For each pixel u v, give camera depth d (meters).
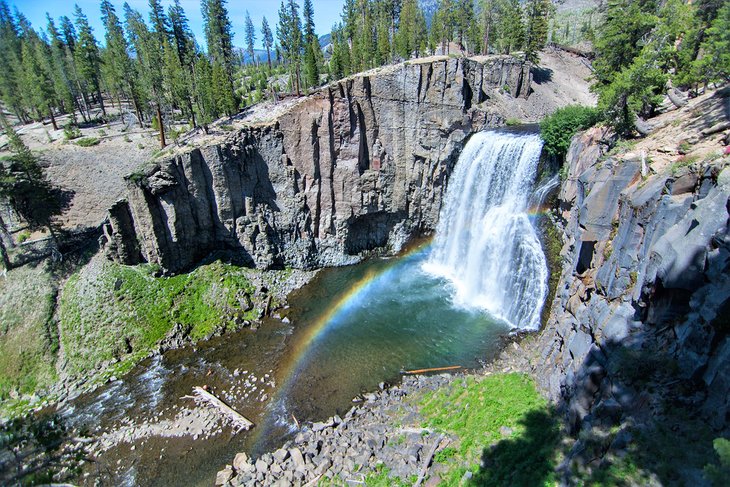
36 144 77.31
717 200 20.39
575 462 21.20
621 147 34.28
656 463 17.45
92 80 88.81
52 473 15.76
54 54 94.44
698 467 16.25
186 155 54.88
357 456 30.38
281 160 60.03
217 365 45.28
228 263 59.72
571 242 37.50
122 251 54.84
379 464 29.00
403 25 91.19
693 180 23.56
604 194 30.59
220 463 33.16
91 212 65.12
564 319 33.94
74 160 68.75
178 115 87.25
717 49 34.75
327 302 55.88
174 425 37.25
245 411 38.44
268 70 132.50
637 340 23.09
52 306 52.84
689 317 20.17
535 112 77.50
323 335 48.38
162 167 53.66
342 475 28.89
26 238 60.66
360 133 60.97
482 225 55.22
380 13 105.25
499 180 54.38
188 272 57.72
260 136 59.00
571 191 40.84
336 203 63.12
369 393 39.00
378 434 32.28
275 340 48.94
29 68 82.56
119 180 67.81
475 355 41.75
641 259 25.47
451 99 61.25
